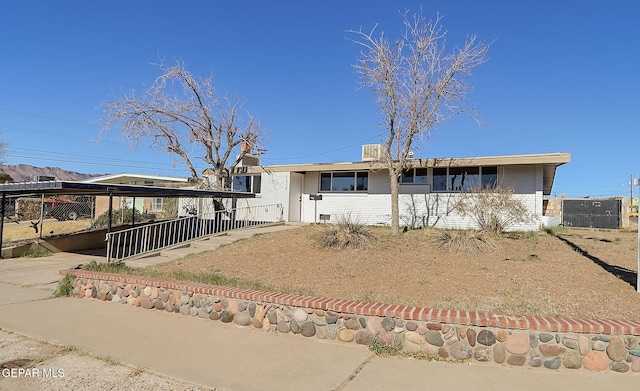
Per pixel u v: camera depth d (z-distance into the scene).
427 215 16.25
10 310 6.49
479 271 7.72
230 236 13.27
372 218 17.38
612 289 6.38
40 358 4.44
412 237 11.66
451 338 4.48
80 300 7.21
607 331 4.14
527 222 12.91
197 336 5.21
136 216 22.23
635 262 8.37
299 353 4.62
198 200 20.20
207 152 17.27
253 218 19.02
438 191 16.20
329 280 7.43
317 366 4.25
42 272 10.41
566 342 4.21
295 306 5.27
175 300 6.32
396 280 7.27
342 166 17.05
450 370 4.18
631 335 4.14
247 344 4.91
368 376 4.01
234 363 4.32
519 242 11.02
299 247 10.62
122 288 6.96
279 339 5.10
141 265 10.00
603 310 5.42
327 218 18.25
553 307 5.59
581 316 5.22
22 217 27.83
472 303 5.83
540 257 8.92
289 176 18.14
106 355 4.52
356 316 4.92
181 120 16.78
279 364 4.30
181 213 21.44
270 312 5.44
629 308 5.47
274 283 7.37
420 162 15.19
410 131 12.53
